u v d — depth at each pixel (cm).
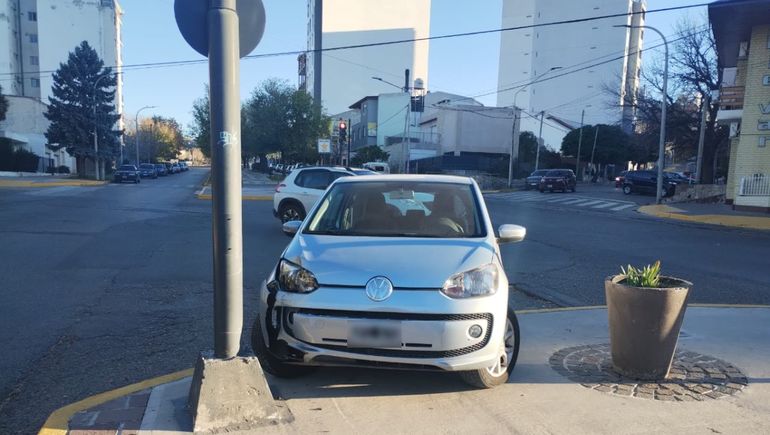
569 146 6681
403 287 378
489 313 383
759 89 2317
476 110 6159
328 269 393
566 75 9012
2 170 4981
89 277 829
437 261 396
